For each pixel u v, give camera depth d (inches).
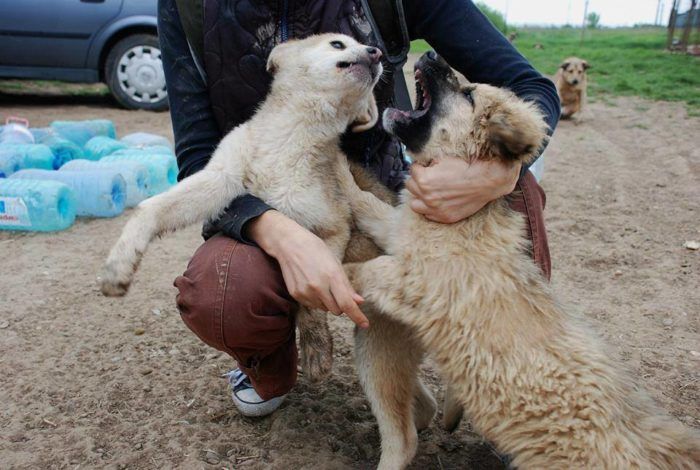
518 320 93.1
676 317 159.5
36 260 188.9
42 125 360.8
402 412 105.6
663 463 82.3
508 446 90.6
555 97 111.6
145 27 406.9
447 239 101.0
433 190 97.3
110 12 399.2
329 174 109.2
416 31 113.9
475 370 93.7
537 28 1454.2
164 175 248.7
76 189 223.0
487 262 98.3
